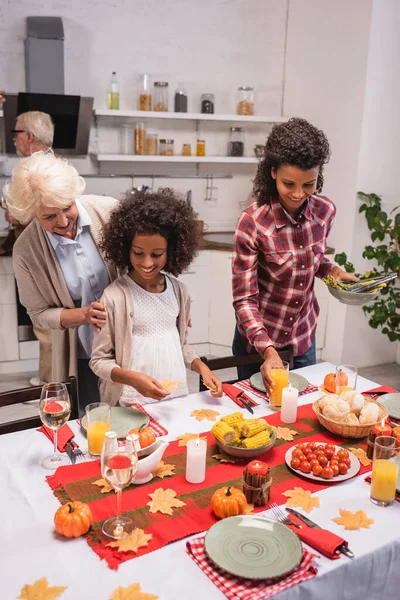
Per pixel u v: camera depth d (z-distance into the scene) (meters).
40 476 1.46
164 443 1.45
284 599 1.10
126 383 1.72
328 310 4.23
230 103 4.59
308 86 4.27
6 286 3.79
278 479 1.46
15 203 1.74
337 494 1.41
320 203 2.15
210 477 1.47
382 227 3.74
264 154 2.02
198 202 4.71
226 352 4.35
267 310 2.22
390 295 3.81
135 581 1.11
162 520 1.29
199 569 1.15
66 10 4.02
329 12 3.92
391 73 3.70
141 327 1.88
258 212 2.08
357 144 3.75
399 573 1.28
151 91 4.35
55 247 1.92
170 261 1.89
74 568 1.14
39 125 3.49
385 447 1.38
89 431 1.54
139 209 1.75
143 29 4.23
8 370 3.96
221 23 4.40
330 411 1.68
